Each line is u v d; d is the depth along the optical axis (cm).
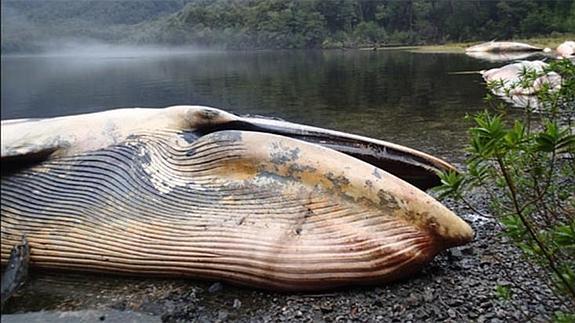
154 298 461
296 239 452
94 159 525
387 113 1404
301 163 482
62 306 455
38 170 531
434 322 405
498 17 6316
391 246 449
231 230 467
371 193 464
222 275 466
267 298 453
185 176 510
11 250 505
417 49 5644
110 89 1697
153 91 1956
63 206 511
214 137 514
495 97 1532
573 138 258
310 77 2595
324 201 467
